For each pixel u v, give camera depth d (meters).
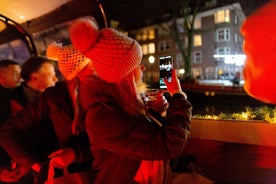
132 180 1.53
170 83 1.58
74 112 1.82
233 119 2.45
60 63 1.72
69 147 1.79
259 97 1.27
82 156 1.78
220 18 30.84
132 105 1.48
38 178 1.76
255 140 2.22
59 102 1.88
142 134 1.41
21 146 1.90
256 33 1.18
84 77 1.67
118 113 1.43
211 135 2.40
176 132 1.41
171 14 29.72
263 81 1.20
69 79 1.72
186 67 28.80
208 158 2.46
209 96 13.07
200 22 32.28
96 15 3.43
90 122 1.47
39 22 3.91
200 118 2.51
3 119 2.79
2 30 4.21
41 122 1.96
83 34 1.41
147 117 1.54
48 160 1.75
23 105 2.74
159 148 1.40
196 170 2.05
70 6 3.49
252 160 2.30
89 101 1.57
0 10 3.87
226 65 31.48
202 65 33.19
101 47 1.41
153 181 1.57
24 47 4.43
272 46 1.15
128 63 1.43
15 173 2.05
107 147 1.47
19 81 2.96
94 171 1.70
